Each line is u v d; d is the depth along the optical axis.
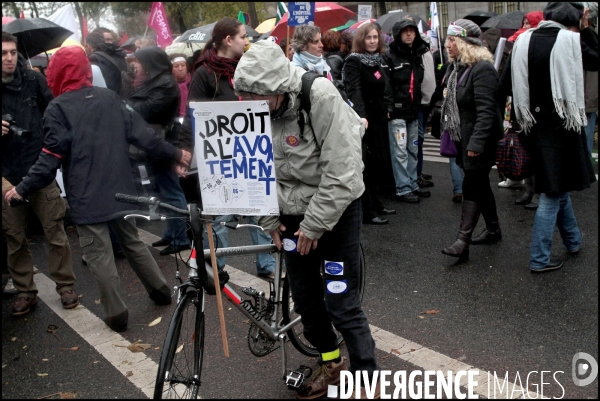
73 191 3.84
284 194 2.83
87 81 3.95
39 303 4.69
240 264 5.15
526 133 4.50
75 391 3.36
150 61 5.09
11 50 4.26
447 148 5.07
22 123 4.43
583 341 3.54
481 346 3.55
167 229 5.74
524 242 5.30
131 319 4.25
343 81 5.94
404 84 6.60
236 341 3.79
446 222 6.03
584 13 5.26
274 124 2.76
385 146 6.05
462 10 21.80
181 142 4.51
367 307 4.18
